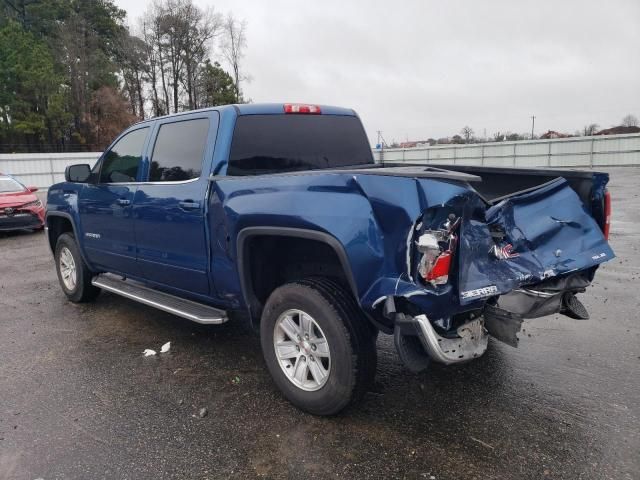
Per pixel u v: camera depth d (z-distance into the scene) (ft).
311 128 14.34
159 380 12.66
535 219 10.69
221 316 12.66
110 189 15.93
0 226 37.40
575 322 15.80
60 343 15.42
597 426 9.96
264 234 10.68
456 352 9.04
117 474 8.95
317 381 10.41
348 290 10.27
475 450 9.29
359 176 9.24
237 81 184.03
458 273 8.64
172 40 193.88
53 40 179.63
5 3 184.24
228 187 11.54
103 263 17.26
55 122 155.02
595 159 96.73
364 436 9.84
